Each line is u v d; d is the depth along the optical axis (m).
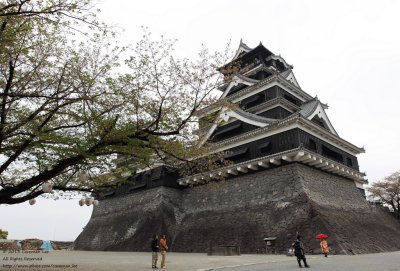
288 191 26.62
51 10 9.01
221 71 14.19
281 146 28.06
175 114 12.80
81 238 41.69
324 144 30.95
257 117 31.53
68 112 11.62
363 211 32.41
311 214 24.09
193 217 32.88
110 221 39.25
